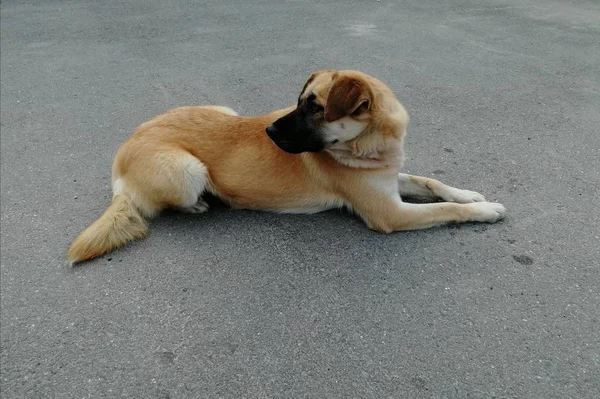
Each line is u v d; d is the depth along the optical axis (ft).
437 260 4.36
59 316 4.12
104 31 9.33
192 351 3.84
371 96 4.33
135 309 4.15
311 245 4.62
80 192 5.35
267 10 10.26
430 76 7.14
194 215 5.04
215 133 4.95
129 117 6.57
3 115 6.71
